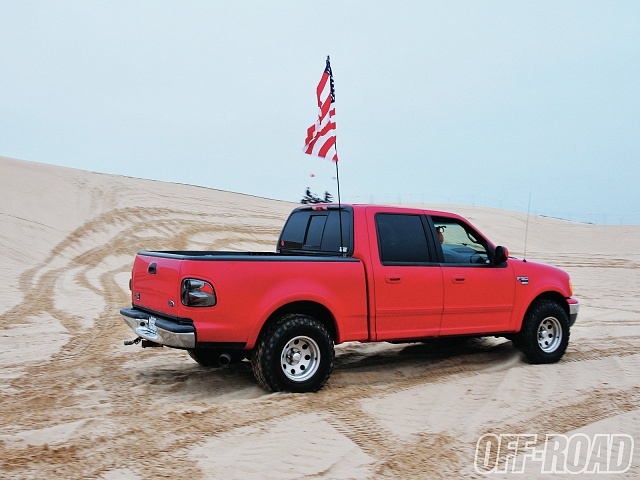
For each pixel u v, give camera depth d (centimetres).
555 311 768
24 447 434
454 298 693
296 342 591
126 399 573
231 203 4675
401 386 639
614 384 660
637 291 1839
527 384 655
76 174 4459
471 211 5994
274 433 477
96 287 1603
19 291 1418
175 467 405
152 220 3356
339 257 630
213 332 550
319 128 686
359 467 420
